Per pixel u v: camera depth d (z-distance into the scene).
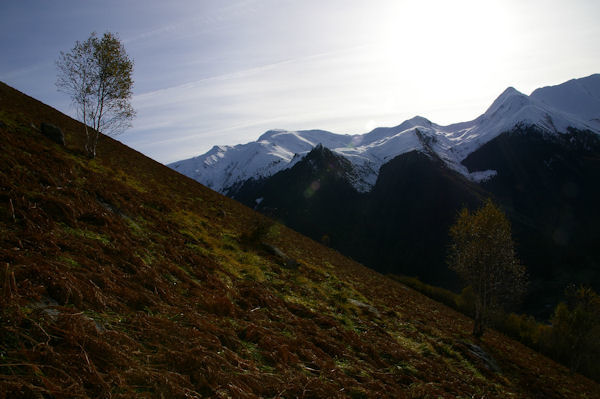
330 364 7.31
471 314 44.62
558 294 117.62
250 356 6.12
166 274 8.43
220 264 12.05
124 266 7.33
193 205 22.17
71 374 3.50
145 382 4.00
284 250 22.52
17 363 3.28
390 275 62.62
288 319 9.54
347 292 17.66
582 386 20.14
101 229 8.71
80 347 3.93
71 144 21.89
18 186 8.30
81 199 9.85
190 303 7.47
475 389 10.61
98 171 16.78
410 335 14.13
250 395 4.68
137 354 4.48
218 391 4.41
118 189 14.09
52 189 9.31
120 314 5.38
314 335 9.05
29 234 6.21
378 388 7.24
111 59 21.61
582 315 27.69
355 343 9.78
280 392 5.21
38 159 11.34
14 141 12.16
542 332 36.50
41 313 4.16
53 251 6.16
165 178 29.39
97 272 6.25
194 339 5.56
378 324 13.90
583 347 27.34
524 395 12.56
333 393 5.89
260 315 8.96
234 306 8.49
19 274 4.66
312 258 25.59
